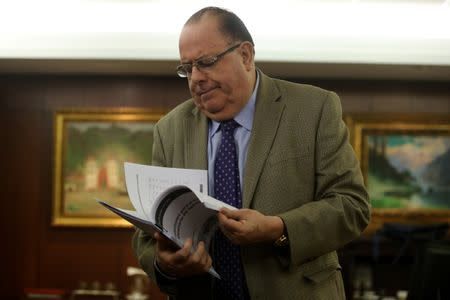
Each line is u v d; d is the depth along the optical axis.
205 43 1.13
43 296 3.66
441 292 1.77
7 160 3.91
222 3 2.82
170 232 1.08
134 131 3.86
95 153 3.85
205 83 1.16
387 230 3.54
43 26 2.99
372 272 3.63
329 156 1.18
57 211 3.85
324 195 1.18
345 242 1.16
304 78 3.88
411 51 3.11
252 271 1.15
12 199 3.90
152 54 3.12
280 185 1.16
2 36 3.05
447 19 2.94
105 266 3.87
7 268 3.89
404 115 3.86
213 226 1.16
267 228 1.05
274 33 2.98
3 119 3.92
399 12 2.88
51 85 3.93
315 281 1.16
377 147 3.87
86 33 3.07
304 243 1.08
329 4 2.81
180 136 1.30
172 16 2.99
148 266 1.24
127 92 3.92
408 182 3.85
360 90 3.94
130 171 1.15
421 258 1.85
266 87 1.25
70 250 3.89
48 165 3.90
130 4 2.90
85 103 3.92
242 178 1.20
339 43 3.07
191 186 1.13
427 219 3.84
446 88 3.97
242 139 1.23
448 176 3.86
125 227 3.85
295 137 1.19
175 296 1.25
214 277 1.21
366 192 1.20
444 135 3.87
